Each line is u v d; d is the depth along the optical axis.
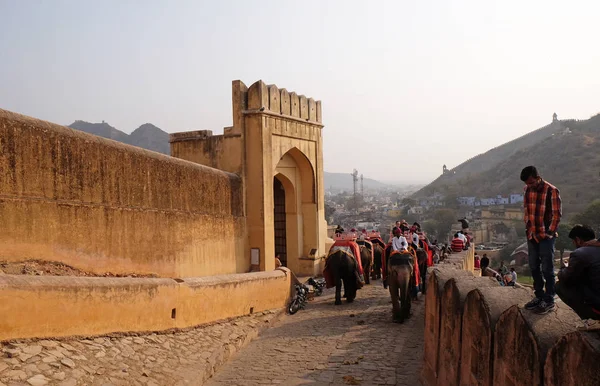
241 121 16.83
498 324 5.10
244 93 16.98
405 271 12.25
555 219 5.64
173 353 8.38
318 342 10.83
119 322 7.93
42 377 5.86
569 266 4.22
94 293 7.45
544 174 101.88
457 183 152.50
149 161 11.60
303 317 13.62
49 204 8.98
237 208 16.31
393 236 14.12
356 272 15.28
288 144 18.62
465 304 6.12
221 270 15.05
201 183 13.98
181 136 17.84
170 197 12.41
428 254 16.94
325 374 8.59
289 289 14.52
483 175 138.88
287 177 19.95
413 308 14.11
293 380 8.37
